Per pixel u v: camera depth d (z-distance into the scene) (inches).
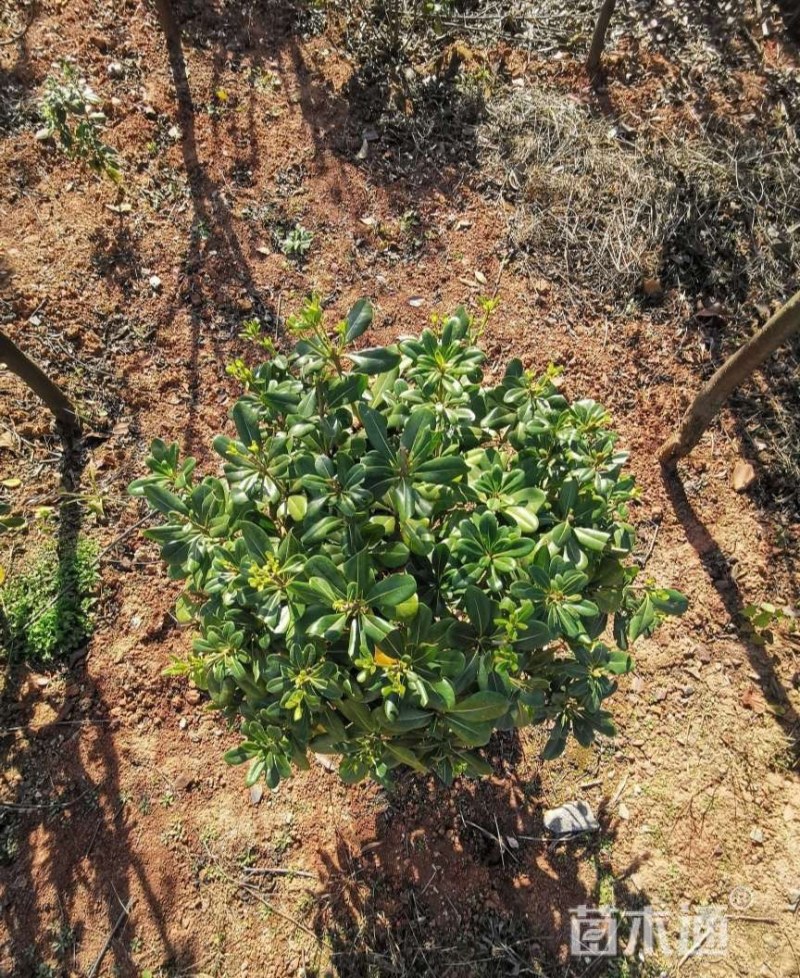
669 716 109.5
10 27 145.0
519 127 155.6
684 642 114.5
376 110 155.1
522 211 147.0
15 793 95.1
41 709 99.8
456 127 155.0
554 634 62.2
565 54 168.1
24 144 135.1
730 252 144.9
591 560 71.6
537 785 104.3
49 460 115.4
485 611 62.6
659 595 73.3
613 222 145.6
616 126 158.9
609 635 113.9
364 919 94.3
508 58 166.2
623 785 105.0
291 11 162.9
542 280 141.6
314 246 139.0
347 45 161.6
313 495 66.0
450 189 148.8
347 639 64.4
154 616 107.1
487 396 76.1
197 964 89.7
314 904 94.6
